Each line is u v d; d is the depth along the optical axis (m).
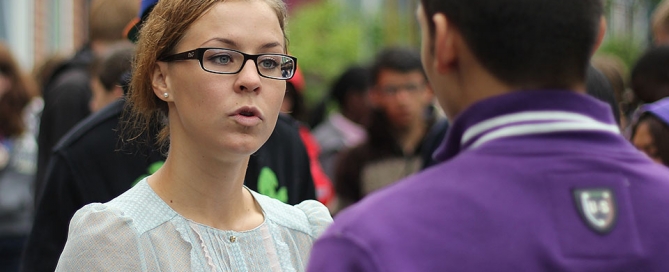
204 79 3.12
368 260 2.23
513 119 2.38
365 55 24.91
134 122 3.72
